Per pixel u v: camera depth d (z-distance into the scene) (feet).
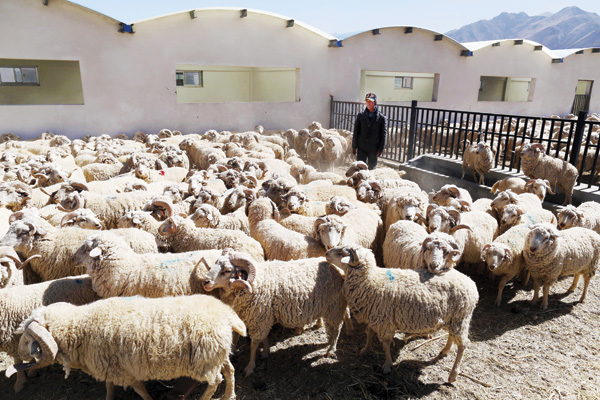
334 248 15.07
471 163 35.88
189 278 15.10
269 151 42.70
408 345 16.71
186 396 13.60
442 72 80.48
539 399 13.82
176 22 56.90
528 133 53.83
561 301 20.21
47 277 17.70
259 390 14.12
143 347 11.60
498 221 25.18
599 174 40.32
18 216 18.74
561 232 19.94
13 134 48.91
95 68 53.36
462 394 14.08
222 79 91.09
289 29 64.85
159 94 57.93
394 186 28.86
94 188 26.09
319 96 69.92
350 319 17.30
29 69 71.56
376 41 72.33
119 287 14.88
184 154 37.70
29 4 48.67
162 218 21.27
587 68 98.53
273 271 14.92
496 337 17.17
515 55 87.81
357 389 14.25
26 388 14.08
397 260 18.56
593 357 15.96
